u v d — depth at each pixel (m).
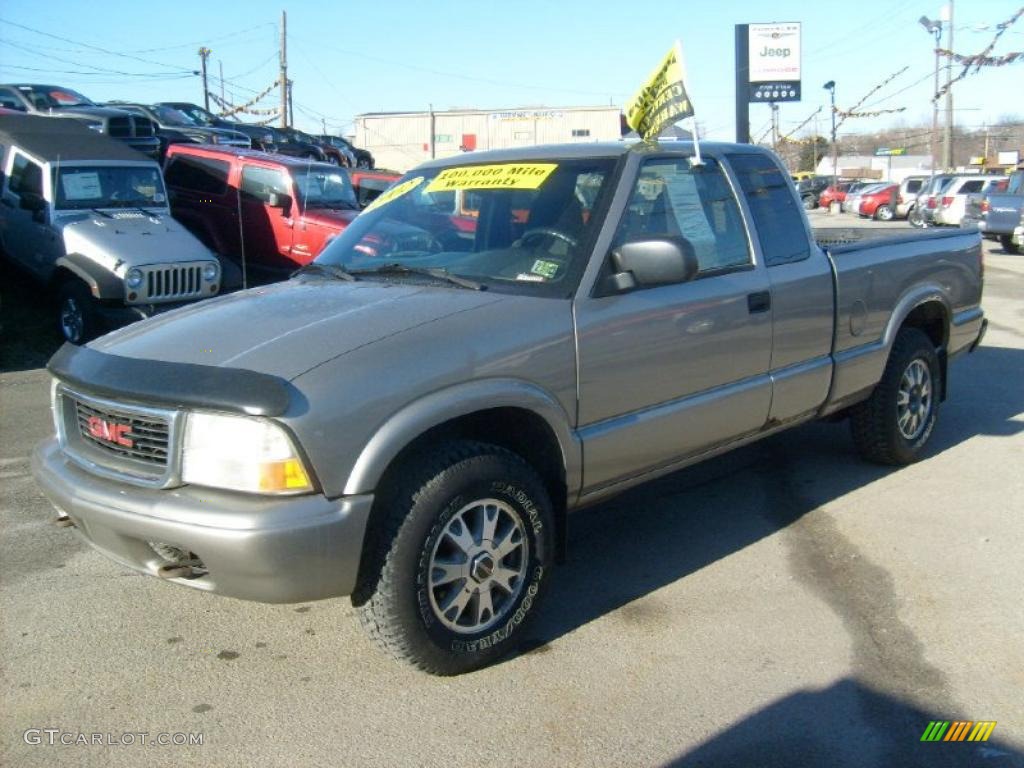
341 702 3.42
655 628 3.96
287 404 3.03
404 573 3.29
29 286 11.93
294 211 12.79
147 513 3.15
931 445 6.58
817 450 6.51
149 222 10.86
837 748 3.12
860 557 4.66
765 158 5.07
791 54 35.41
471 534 3.51
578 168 4.30
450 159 4.90
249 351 3.35
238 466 3.09
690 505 5.48
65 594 4.30
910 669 3.61
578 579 4.47
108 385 3.31
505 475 3.53
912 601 4.17
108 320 10.09
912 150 82.56
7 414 7.68
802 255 5.03
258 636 3.93
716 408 4.45
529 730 3.24
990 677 3.54
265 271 13.31
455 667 3.52
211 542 3.03
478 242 4.29
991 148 76.69
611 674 3.60
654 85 4.61
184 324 3.77
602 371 3.88
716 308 4.39
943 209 29.20
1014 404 7.71
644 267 3.84
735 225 4.71
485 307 3.66
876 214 39.75
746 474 6.03
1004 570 4.48
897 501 5.45
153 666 3.68
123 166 11.28
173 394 3.15
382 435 3.18
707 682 3.53
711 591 4.31
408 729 3.25
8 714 3.34
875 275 5.47
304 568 3.07
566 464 3.80
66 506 3.43
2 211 11.54
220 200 13.62
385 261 4.39
